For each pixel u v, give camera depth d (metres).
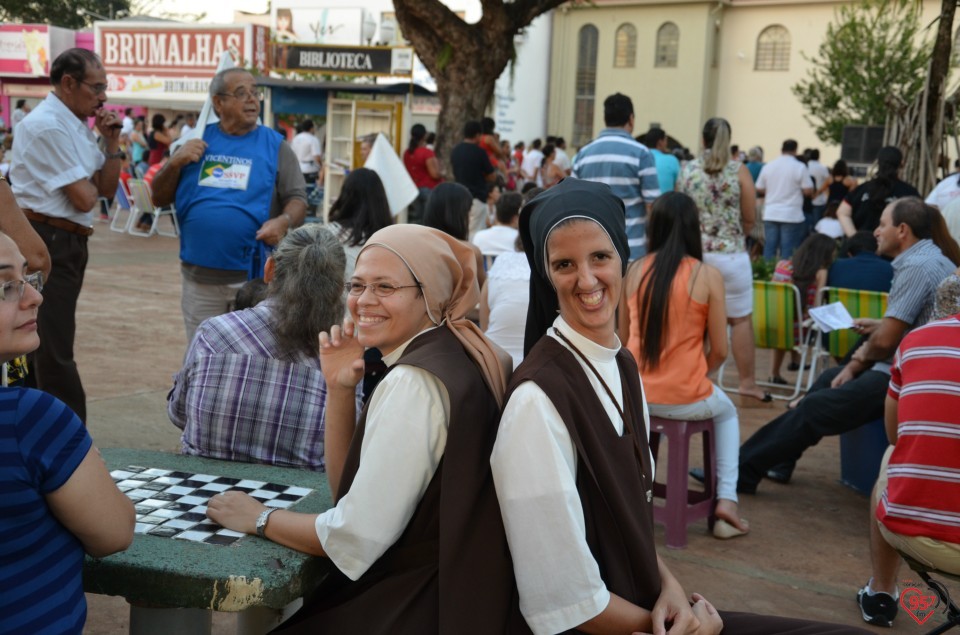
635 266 4.17
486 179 10.11
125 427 5.11
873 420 4.54
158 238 14.47
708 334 4.13
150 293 9.48
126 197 14.73
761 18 33.41
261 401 2.54
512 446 1.90
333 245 2.64
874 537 3.32
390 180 7.09
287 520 2.03
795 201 11.79
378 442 1.96
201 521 2.13
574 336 2.05
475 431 1.95
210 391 2.55
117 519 1.78
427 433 1.97
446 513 1.91
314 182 16.02
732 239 6.23
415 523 2.02
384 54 13.08
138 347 7.11
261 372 2.55
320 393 2.59
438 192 5.11
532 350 2.07
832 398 4.49
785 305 6.44
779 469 4.93
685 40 33.38
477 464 1.94
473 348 2.10
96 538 1.75
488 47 10.51
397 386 1.98
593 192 2.04
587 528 1.98
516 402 1.93
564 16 34.97
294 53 13.39
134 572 1.87
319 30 28.42
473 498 1.93
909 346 2.82
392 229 2.15
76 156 4.26
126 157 14.99
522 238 2.21
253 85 4.54
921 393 2.72
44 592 1.68
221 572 1.86
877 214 7.78
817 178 14.78
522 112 35.53
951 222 5.78
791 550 4.04
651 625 1.98
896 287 4.34
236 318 2.62
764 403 6.41
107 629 3.10
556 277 2.03
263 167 4.59
